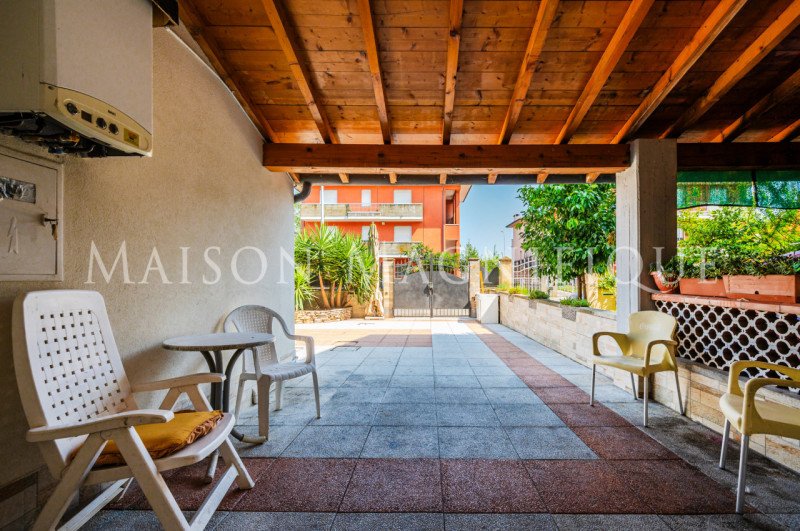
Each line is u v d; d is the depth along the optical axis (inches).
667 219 147.2
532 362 201.0
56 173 68.5
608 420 119.6
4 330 60.6
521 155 151.8
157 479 55.8
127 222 85.4
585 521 71.0
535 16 113.9
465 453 98.0
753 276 103.5
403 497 78.9
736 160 149.7
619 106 146.7
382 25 116.8
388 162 152.9
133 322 86.9
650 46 121.2
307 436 108.9
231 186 130.6
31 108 50.4
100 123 58.0
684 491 80.5
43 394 56.2
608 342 168.9
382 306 426.0
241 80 134.5
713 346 119.2
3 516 61.2
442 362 201.9
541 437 107.4
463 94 143.5
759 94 139.2
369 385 159.5
